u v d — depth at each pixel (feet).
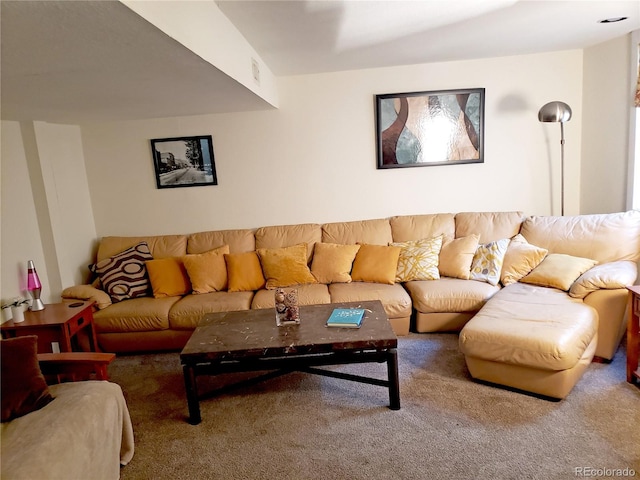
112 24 4.78
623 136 11.26
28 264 9.89
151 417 8.05
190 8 6.05
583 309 8.46
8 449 5.14
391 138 13.07
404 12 8.10
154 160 13.29
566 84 12.59
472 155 13.05
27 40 5.01
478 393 8.06
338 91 12.96
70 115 10.74
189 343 7.86
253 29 8.45
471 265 11.35
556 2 8.20
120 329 10.68
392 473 6.16
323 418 7.61
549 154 12.98
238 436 7.28
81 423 5.79
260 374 9.50
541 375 7.58
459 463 6.27
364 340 7.45
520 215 12.21
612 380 8.19
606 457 6.18
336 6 7.54
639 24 10.01
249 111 13.07
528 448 6.47
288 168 13.39
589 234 10.65
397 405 7.72
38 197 11.22
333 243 12.61
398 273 11.63
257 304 10.69
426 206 13.46
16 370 6.04
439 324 10.68
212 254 12.12
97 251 13.46
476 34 9.96
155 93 8.95
